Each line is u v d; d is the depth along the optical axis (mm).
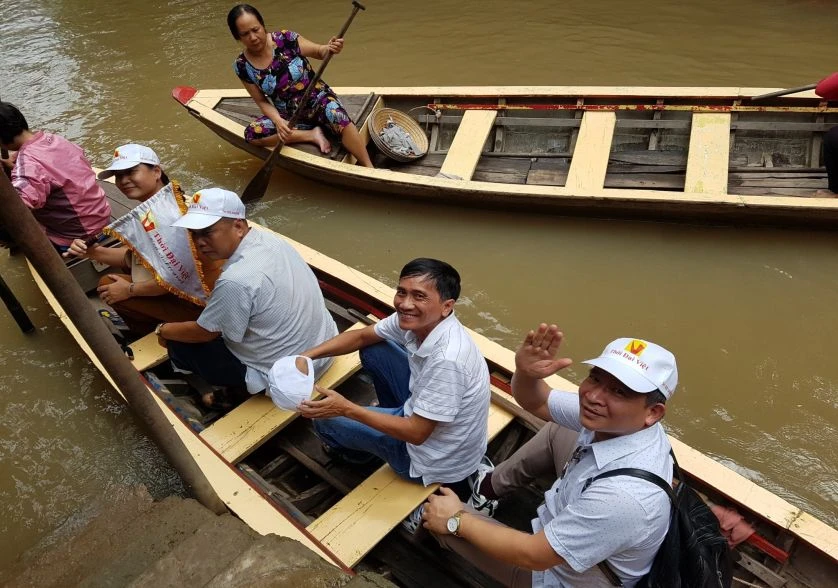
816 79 6371
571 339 4227
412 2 8445
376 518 2576
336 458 3080
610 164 5176
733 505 2566
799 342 4102
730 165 5102
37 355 4098
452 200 4988
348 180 5094
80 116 6762
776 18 7453
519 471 2627
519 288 4605
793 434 3598
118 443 3594
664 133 5289
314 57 5180
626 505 1769
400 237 5102
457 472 2613
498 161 5398
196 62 7586
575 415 2320
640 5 7965
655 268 4645
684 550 1816
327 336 3205
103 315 3904
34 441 3639
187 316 3467
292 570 1849
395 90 5672
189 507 2393
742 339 4145
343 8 8438
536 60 7121
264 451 3234
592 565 1873
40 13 9125
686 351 4102
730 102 5051
